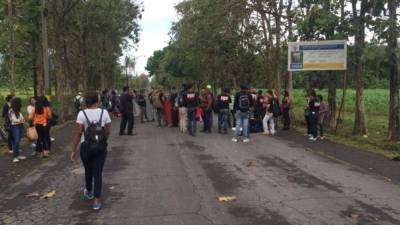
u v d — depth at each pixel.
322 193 8.67
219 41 35.91
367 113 38.41
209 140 17.62
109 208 7.82
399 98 17.33
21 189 9.42
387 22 16.41
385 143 16.39
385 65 17.02
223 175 10.48
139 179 10.15
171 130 22.16
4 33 26.30
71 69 40.34
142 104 27.78
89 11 35.75
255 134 19.97
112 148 15.55
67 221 7.16
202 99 20.88
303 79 22.03
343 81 20.94
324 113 18.20
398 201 8.06
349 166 11.62
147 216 7.30
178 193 8.77
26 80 44.19
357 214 7.27
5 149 15.69
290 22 25.77
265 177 10.21
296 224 6.79
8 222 7.17
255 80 38.81
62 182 10.03
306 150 14.66
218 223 6.87
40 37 33.59
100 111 8.02
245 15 28.45
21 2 24.16
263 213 7.36
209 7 30.22
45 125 13.95
